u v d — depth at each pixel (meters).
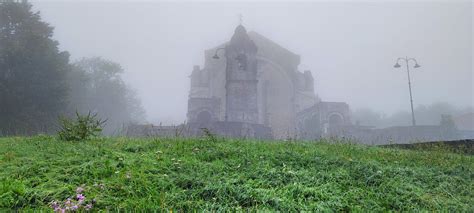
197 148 6.95
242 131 33.44
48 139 8.20
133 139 8.59
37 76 35.09
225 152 6.66
